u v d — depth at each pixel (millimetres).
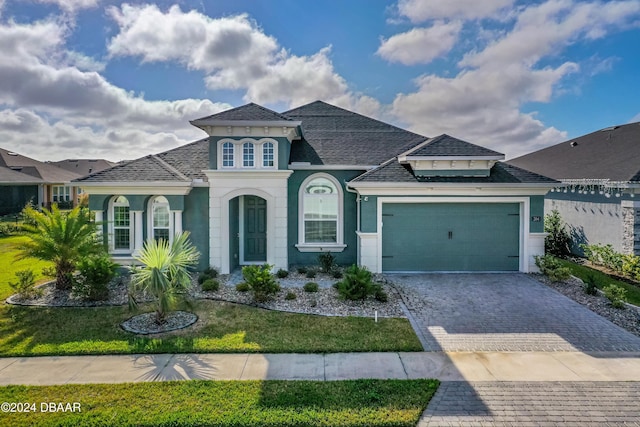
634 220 14016
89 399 5652
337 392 5859
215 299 10820
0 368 6742
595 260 15398
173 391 5891
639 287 12156
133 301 9031
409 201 13734
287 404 5516
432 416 5293
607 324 8961
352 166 14945
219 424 5031
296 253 15164
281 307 10180
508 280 12875
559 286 12141
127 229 13742
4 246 20172
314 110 19359
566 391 5969
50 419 5121
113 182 13023
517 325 8930
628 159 15820
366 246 13758
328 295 11172
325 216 15258
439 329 8695
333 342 7898
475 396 5816
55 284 11719
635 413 5348
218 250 13688
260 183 13758
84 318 9227
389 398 5699
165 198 13688
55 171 42125
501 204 13930
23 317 9281
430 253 13992
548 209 20109
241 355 7320
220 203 13633
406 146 16656
